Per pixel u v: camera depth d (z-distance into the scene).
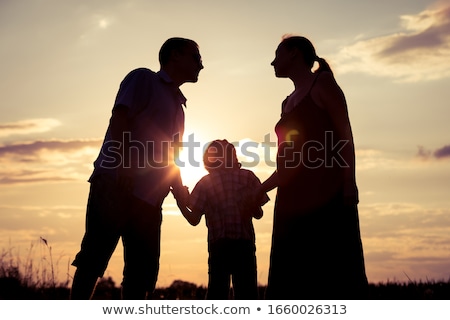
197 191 7.36
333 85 5.51
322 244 5.40
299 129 5.54
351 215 5.41
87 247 5.75
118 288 9.30
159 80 6.22
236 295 7.32
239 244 7.27
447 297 8.87
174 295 9.23
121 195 5.76
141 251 5.91
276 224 5.62
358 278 5.38
